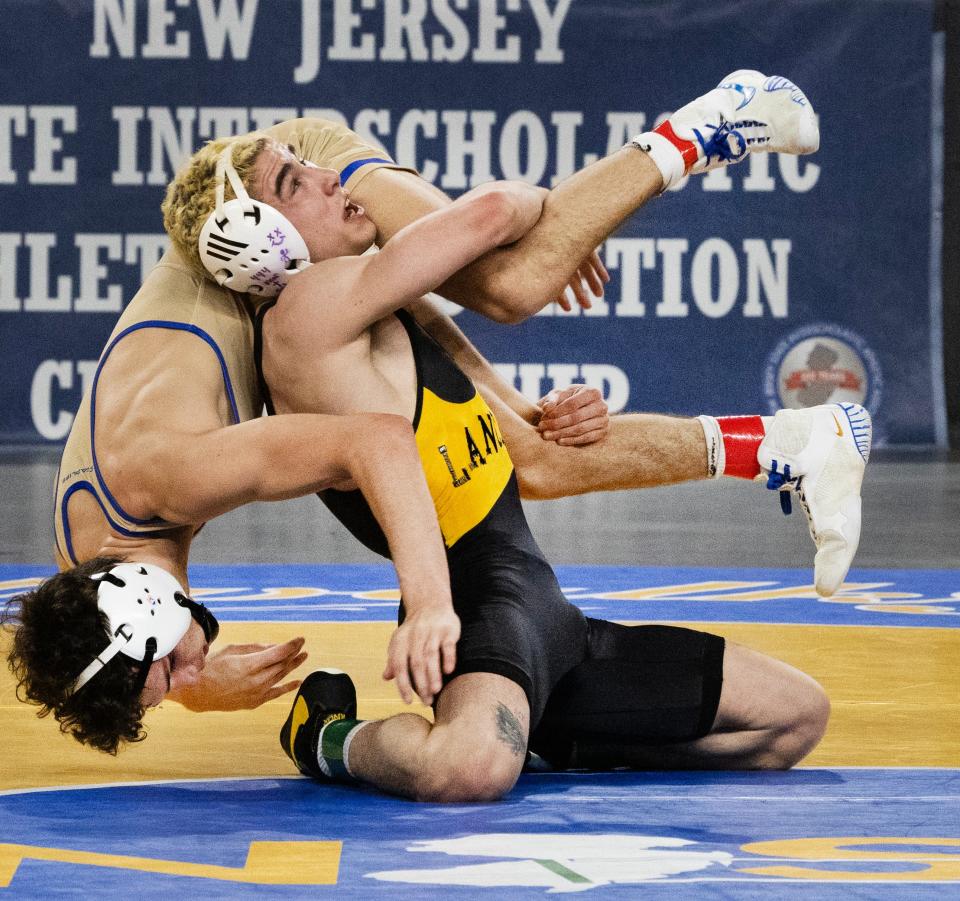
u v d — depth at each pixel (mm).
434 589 6473
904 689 9688
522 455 8477
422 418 7484
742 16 27938
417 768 6773
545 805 6773
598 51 27984
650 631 7875
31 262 27953
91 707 6531
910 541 17391
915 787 7223
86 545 7293
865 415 8578
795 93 8203
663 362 28062
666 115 28062
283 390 7418
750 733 7711
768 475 8602
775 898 5203
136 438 6977
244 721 8961
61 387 28109
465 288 7844
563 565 15797
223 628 11969
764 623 12242
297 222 7418
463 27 27953
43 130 27875
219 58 27906
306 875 5516
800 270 28109
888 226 28125
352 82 28000
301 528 19406
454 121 28062
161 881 5434
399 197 7957
